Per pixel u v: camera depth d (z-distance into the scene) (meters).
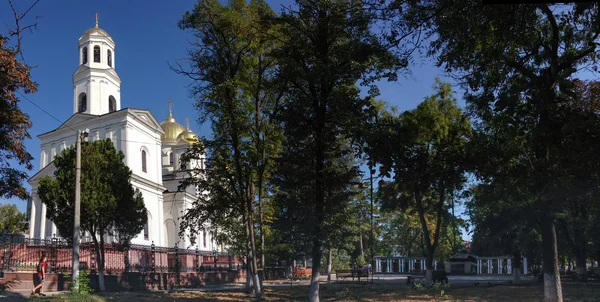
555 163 10.67
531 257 35.78
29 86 12.44
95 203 22.34
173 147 56.34
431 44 10.64
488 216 27.03
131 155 44.03
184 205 50.94
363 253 50.69
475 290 23.66
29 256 22.69
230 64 20.39
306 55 16.02
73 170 22.61
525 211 18.41
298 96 16.52
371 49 12.78
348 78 15.42
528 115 10.16
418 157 11.62
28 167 14.21
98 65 48.81
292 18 15.95
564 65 10.52
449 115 22.66
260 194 22.38
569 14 9.38
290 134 16.78
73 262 19.11
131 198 24.19
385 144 11.16
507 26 9.80
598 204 21.27
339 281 33.50
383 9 10.12
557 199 12.51
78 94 48.38
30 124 13.60
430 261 26.23
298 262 60.25
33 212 44.88
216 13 19.52
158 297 21.59
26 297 17.39
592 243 29.41
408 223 52.59
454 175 12.04
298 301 20.64
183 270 32.34
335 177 16.92
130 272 26.23
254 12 19.22
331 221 16.52
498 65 11.05
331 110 15.73
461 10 9.32
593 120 8.79
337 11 14.91
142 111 46.28
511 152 11.77
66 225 22.56
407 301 19.48
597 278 31.33
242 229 25.39
